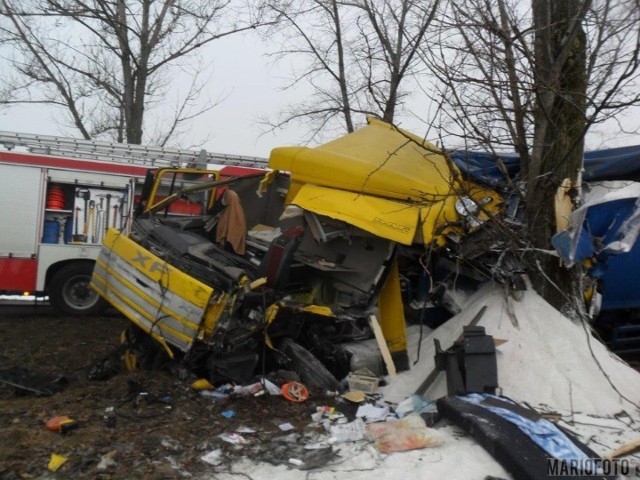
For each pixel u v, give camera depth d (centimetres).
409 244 599
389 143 748
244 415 508
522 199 648
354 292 661
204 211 823
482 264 655
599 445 463
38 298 1166
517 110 630
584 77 658
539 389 539
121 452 418
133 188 1034
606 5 603
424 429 461
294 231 614
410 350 648
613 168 746
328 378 586
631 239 599
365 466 414
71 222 1008
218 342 555
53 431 444
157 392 539
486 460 420
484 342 539
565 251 586
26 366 670
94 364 662
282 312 602
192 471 401
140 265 598
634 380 571
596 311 683
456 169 644
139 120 1495
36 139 1012
